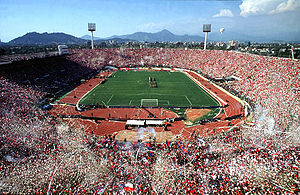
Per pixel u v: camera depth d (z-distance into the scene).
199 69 97.06
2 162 23.38
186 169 21.64
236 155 24.61
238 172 20.52
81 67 94.81
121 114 45.41
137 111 47.41
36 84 61.72
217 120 41.59
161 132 36.25
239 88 61.16
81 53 112.06
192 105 51.34
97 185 19.31
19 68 66.31
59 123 38.50
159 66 112.50
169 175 20.72
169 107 49.75
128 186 18.59
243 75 69.31
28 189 18.80
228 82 69.62
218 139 30.36
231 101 53.94
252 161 22.11
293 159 22.19
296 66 57.97
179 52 121.12
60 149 26.66
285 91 48.38
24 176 20.61
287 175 19.67
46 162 23.27
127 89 68.44
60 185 19.36
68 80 75.25
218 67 86.88
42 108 47.06
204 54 108.00
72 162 23.25
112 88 69.75
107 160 23.89
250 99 51.53
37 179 20.22
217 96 58.94
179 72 101.62
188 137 34.19
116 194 18.20
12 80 57.25
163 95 60.91
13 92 49.47
